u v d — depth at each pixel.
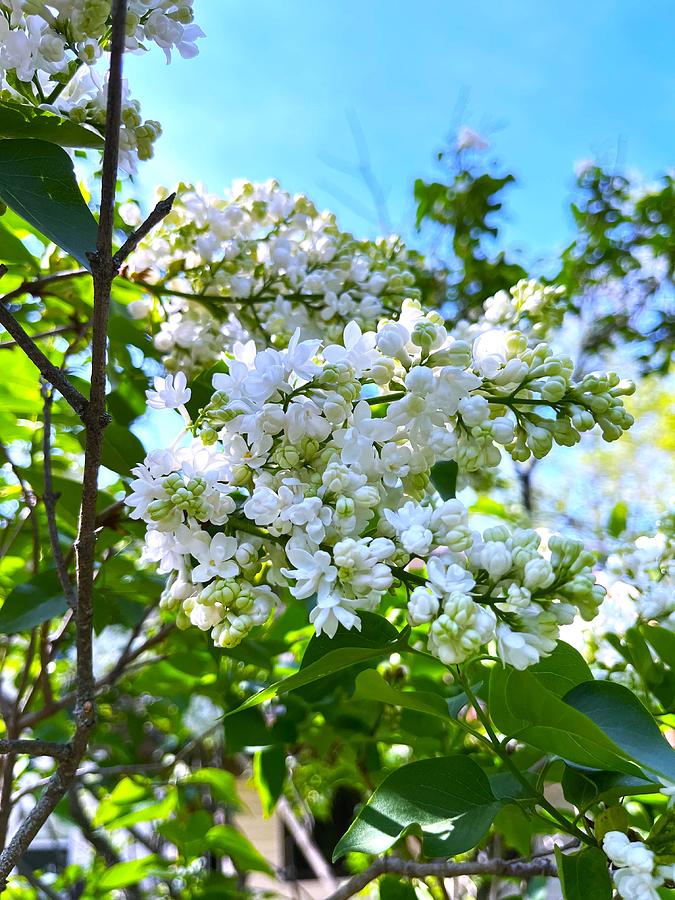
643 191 1.21
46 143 0.29
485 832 0.27
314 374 0.28
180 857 0.64
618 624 0.44
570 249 1.10
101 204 0.24
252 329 0.50
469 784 0.28
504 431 0.29
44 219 0.28
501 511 0.72
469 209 1.09
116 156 0.24
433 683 0.54
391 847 0.26
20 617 0.41
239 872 0.75
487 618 0.24
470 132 1.11
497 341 0.31
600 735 0.25
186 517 0.29
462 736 0.52
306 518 0.27
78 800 0.83
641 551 0.45
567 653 0.31
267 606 0.28
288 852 0.86
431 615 0.25
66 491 0.46
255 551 0.28
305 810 0.85
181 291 0.50
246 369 0.29
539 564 0.25
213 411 0.28
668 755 0.25
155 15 0.32
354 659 0.28
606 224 1.19
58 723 0.72
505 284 1.04
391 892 0.39
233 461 0.29
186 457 0.29
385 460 0.29
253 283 0.50
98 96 0.33
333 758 0.61
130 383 0.49
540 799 0.29
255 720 0.52
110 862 0.82
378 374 0.29
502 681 0.29
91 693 0.31
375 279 0.51
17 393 0.52
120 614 0.51
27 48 0.31
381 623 0.31
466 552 0.26
